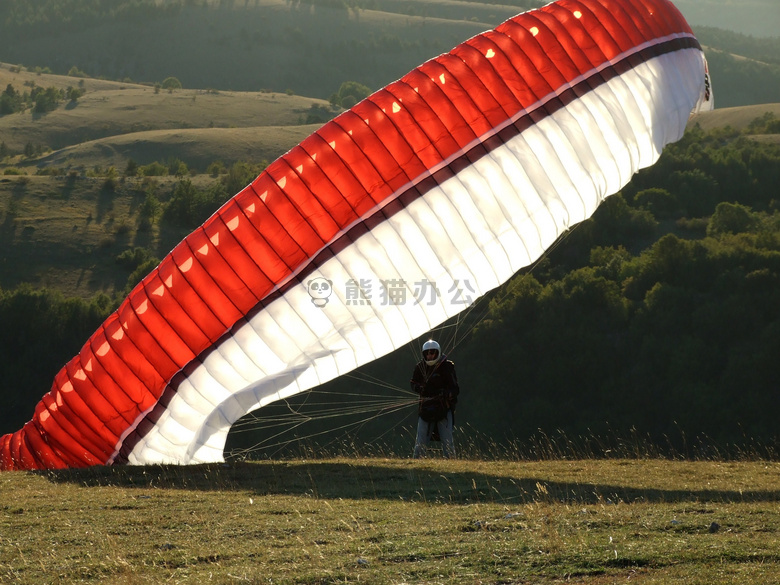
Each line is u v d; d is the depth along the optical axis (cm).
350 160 2064
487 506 1427
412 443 8206
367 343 2098
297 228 2050
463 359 9244
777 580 957
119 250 14762
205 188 18138
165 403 2122
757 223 12225
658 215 13438
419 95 2117
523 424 8400
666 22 2375
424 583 1026
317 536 1278
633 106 2241
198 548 1243
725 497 1487
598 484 1664
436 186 2086
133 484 1867
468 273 2103
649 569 1026
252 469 1989
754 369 8081
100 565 1181
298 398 9062
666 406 8144
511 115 2138
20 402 10425
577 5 2286
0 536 1348
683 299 9112
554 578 1019
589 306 9338
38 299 11375
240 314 2067
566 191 2155
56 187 16912
